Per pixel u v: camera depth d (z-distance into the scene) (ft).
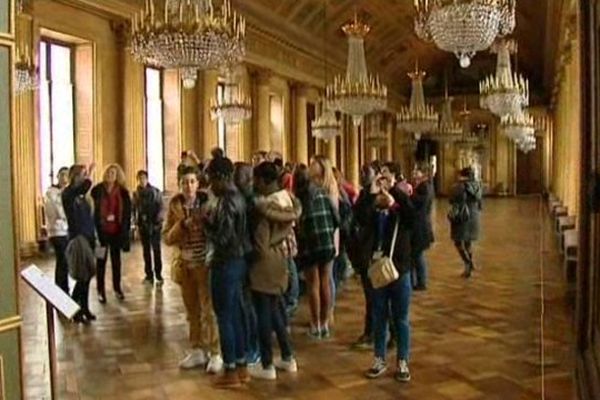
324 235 17.13
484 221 56.18
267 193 13.75
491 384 13.48
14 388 8.46
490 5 21.33
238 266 13.30
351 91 39.37
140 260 31.83
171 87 44.37
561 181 54.60
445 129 91.40
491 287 24.56
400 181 17.88
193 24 23.85
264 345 13.89
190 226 14.56
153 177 43.80
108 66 38.29
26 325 18.53
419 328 18.29
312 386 13.44
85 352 15.94
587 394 6.42
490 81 43.93
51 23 33.76
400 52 83.66
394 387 13.35
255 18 51.03
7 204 8.39
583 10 7.82
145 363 15.06
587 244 7.85
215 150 16.08
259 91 54.85
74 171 19.33
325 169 17.31
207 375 14.17
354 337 17.38
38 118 33.53
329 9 60.39
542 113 99.40
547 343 16.57
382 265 13.37
